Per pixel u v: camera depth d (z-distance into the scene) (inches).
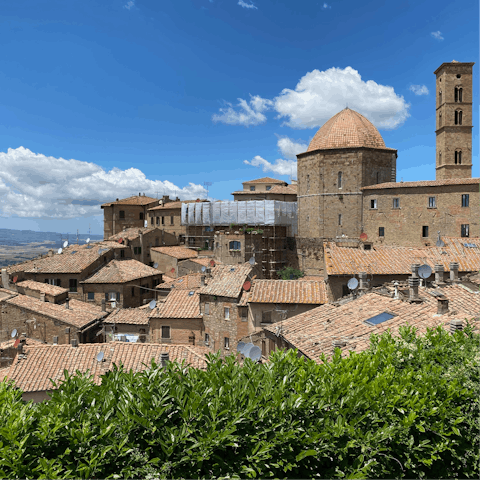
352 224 3043.8
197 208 3676.2
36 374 1243.2
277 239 3368.6
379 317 992.2
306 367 432.1
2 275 2425.0
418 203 2709.2
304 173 3307.1
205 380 382.0
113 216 4330.7
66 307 2165.4
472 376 434.3
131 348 1386.6
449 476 394.3
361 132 3159.5
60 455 304.7
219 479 321.7
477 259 1710.1
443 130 3270.2
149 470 312.5
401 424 376.8
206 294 1836.9
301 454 335.6
